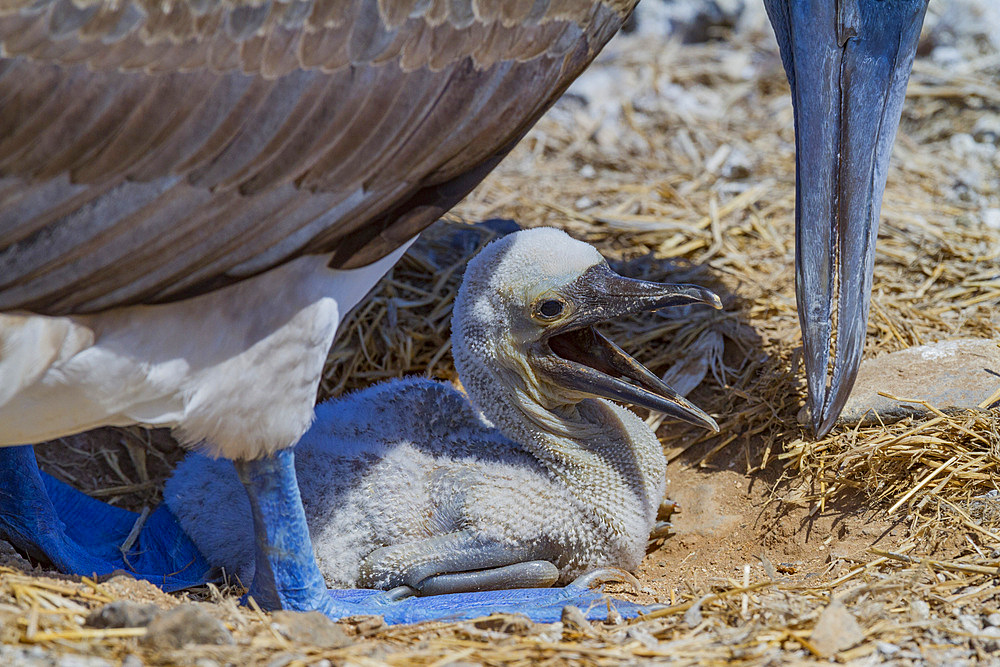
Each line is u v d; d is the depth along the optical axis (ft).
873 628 21.47
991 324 35.37
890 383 30.94
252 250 20.66
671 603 24.90
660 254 40.88
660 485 29.35
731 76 57.47
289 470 23.86
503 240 29.04
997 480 27.27
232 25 19.94
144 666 18.99
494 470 28.22
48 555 26.03
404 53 21.04
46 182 19.42
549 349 28.76
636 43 60.23
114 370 20.80
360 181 21.26
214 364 21.62
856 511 28.63
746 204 44.37
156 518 29.53
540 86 22.65
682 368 34.76
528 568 27.61
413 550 27.58
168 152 19.77
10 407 20.71
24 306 19.66
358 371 36.32
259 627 21.17
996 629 21.50
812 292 28.30
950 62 55.26
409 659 19.95
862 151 27.71
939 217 42.86
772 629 21.50
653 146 51.37
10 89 19.03
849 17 27.04
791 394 32.58
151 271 20.07
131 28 19.53
